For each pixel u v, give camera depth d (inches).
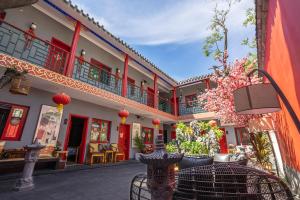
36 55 266.1
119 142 440.8
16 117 257.9
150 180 59.7
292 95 109.0
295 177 153.0
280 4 104.8
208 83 521.3
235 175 82.4
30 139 265.9
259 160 236.5
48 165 268.8
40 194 162.9
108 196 166.9
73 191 176.9
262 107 86.3
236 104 97.5
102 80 416.5
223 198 80.5
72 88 276.7
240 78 274.8
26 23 287.9
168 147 269.6
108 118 415.2
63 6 262.8
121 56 441.7
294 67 97.0
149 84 586.2
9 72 164.6
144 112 463.8
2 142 226.7
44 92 294.4
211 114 505.4
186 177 88.7
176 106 632.4
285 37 107.6
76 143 430.3
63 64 334.3
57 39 331.3
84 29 322.7
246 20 427.2
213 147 262.7
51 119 294.5
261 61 222.2
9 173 220.2
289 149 158.6
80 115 350.3
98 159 362.9
